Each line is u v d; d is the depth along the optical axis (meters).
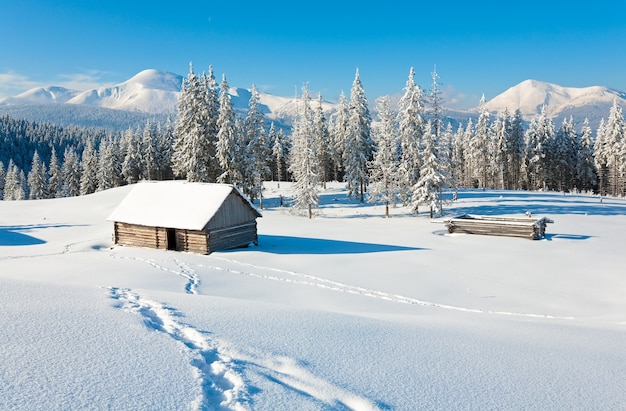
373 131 60.38
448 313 12.39
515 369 5.61
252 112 55.25
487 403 4.50
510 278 18.95
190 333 6.11
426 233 33.16
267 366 5.12
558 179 85.81
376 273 19.80
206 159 48.88
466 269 20.72
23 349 4.88
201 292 15.05
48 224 42.69
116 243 29.97
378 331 7.18
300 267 21.19
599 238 28.75
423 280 18.52
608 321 12.02
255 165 54.31
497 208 48.41
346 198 62.53
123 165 87.44
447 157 44.97
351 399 4.40
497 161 79.62
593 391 4.96
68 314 6.33
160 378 4.43
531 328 8.70
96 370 4.49
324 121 74.88
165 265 21.11
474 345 6.67
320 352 5.74
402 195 49.00
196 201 27.48
